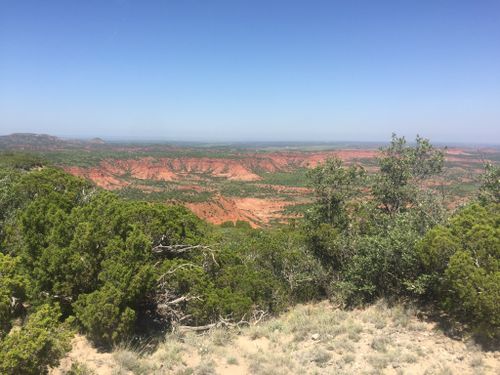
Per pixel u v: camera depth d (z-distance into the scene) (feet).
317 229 43.37
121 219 28.53
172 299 30.76
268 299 36.68
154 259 31.94
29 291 25.07
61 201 33.78
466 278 23.97
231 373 21.76
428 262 28.04
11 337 17.10
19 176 47.14
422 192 48.32
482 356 21.38
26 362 17.07
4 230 34.68
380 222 45.78
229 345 26.11
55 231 27.32
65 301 26.84
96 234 27.02
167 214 36.27
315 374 20.95
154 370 21.44
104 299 23.53
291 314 33.01
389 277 33.50
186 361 23.16
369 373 20.59
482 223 28.81
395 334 25.55
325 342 25.31
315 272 40.16
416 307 29.14
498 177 41.73
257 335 28.12
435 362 21.27
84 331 25.59
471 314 24.59
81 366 20.08
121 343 23.65
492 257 25.31
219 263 37.27
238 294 33.83
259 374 21.35
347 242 40.86
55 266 25.91
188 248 34.47
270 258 42.01
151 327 28.45
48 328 18.56
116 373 20.27
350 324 27.84
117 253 26.37
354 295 34.27
